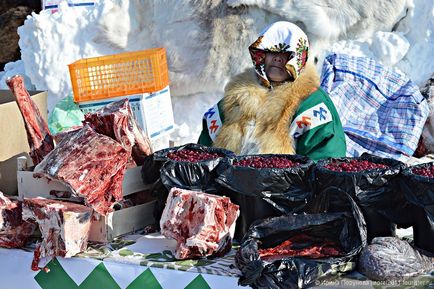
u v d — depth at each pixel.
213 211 2.68
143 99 3.81
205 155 3.00
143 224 3.09
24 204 2.84
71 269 2.80
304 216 2.64
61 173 2.74
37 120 3.19
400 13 5.58
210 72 5.60
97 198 2.78
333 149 3.27
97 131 2.93
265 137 3.34
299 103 3.36
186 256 2.68
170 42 5.66
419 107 4.55
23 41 5.87
